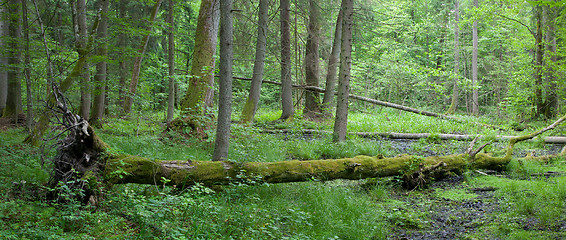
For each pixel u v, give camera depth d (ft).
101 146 15.60
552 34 44.09
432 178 22.09
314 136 37.29
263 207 16.30
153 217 12.85
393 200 19.38
